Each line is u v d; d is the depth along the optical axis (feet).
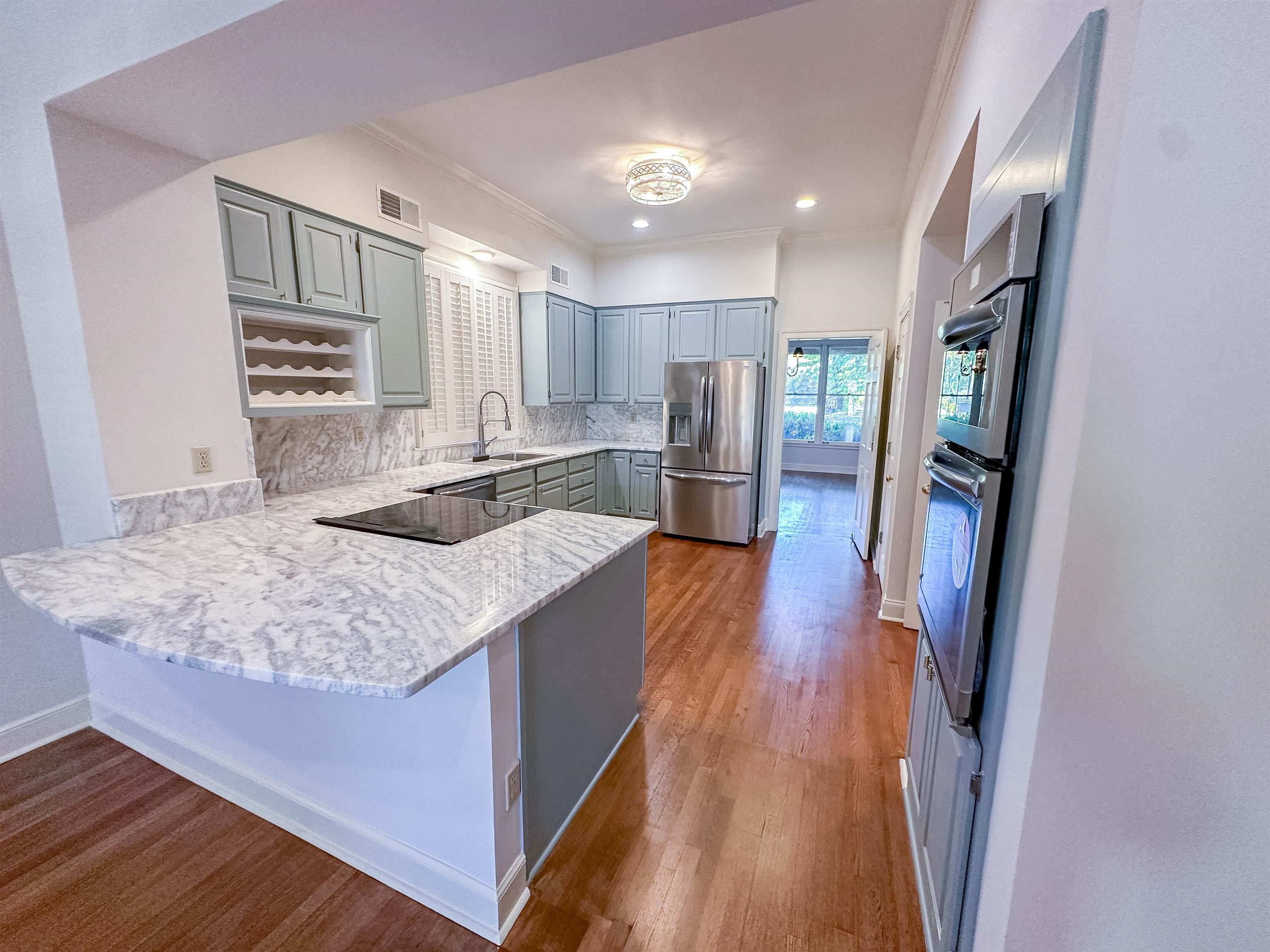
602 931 4.34
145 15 4.28
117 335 5.71
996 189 3.92
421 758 4.34
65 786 5.83
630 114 8.50
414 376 9.77
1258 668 1.90
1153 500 2.09
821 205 12.51
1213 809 2.07
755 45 6.74
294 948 4.19
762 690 7.93
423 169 10.05
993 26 4.57
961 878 3.56
